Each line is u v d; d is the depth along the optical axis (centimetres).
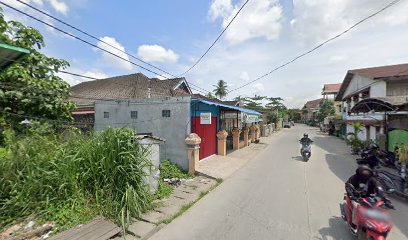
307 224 407
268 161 1034
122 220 365
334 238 359
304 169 865
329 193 574
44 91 623
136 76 2192
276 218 433
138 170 439
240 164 946
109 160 426
